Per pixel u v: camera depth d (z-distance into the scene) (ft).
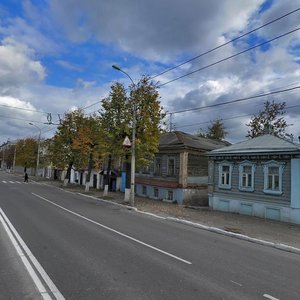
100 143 94.48
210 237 42.86
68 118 145.59
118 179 129.39
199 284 22.09
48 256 27.68
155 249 32.48
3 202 69.41
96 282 21.47
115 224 48.80
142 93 88.69
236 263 28.84
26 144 257.75
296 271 27.40
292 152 61.36
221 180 77.82
